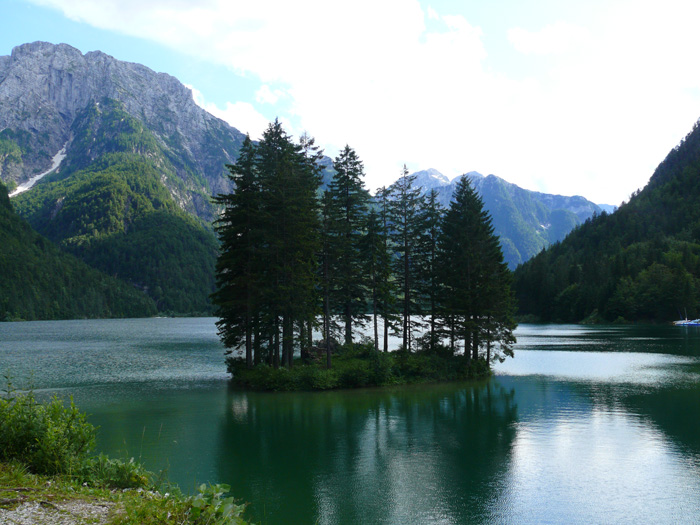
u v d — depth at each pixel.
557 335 114.50
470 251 50.78
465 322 49.66
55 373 54.03
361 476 20.47
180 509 9.11
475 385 45.16
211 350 82.00
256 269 44.22
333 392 41.56
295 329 45.81
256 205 44.88
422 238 52.06
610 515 16.88
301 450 24.20
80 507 9.41
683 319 153.25
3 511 8.74
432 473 20.98
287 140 47.38
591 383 46.16
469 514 16.83
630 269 172.88
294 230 42.41
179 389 43.12
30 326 164.62
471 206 52.34
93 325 175.12
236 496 18.11
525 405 35.84
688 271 162.38
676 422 30.27
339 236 47.00
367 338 54.69
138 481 12.73
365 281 48.66
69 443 12.88
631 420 30.83
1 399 13.23
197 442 25.55
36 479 11.19
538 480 20.16
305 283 42.19
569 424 29.86
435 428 28.88
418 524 16.03
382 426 29.42
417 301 53.97
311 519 16.19
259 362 46.75
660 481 20.06
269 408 34.72
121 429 28.27
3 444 12.41
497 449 24.50
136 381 48.03
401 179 51.28
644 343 90.62
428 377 47.22
